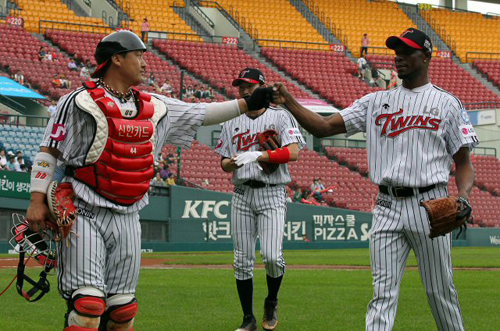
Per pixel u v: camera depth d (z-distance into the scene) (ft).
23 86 133.49
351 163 159.84
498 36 224.94
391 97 27.94
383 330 26.50
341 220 131.34
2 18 168.76
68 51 163.12
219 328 37.06
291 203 127.85
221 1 205.67
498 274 71.20
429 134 27.17
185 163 139.74
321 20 212.64
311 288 56.44
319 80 184.03
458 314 27.61
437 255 27.04
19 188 106.52
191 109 25.31
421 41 27.32
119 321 24.35
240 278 36.96
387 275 27.07
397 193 27.14
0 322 38.17
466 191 26.89
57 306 44.62
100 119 22.94
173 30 189.98
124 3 190.70
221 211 122.52
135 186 23.63
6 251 104.37
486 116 177.37
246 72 38.60
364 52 198.39
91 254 23.00
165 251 116.78
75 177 23.43
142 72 24.20
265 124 37.91
